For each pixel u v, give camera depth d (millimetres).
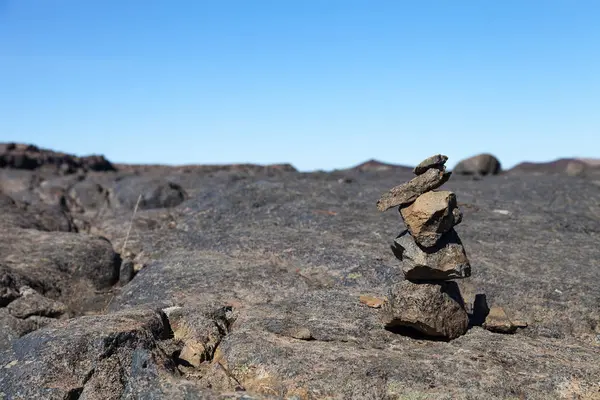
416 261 1793
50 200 4715
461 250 1813
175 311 1991
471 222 3295
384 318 1899
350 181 4695
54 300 2420
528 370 1652
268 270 2518
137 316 1854
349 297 2207
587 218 3553
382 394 1542
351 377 1579
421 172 1816
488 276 2414
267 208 3596
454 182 4914
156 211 4023
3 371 1615
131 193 4598
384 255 2650
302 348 1741
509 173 6367
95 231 3764
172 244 3178
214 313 2039
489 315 1989
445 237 1819
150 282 2479
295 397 1545
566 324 2111
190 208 3992
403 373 1589
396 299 1842
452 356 1712
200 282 2408
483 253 2717
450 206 1776
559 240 3000
